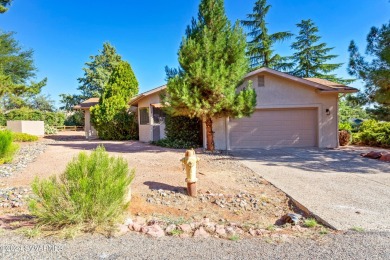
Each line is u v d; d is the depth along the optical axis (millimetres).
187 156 5535
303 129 13859
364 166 8695
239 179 7004
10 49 27422
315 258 2924
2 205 4816
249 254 3041
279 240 3443
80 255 2996
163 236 3574
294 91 13641
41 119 31656
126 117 19109
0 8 17953
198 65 10375
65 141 18188
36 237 3428
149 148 13289
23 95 20984
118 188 3900
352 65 13500
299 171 8000
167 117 14383
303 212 4793
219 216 4629
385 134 13516
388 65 12023
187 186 5547
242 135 13797
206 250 3146
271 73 13453
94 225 3709
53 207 3682
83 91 40188
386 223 3975
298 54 30641
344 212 4477
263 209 4996
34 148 13328
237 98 11062
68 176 3852
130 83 20359
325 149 12969
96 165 3953
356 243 3285
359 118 28172
